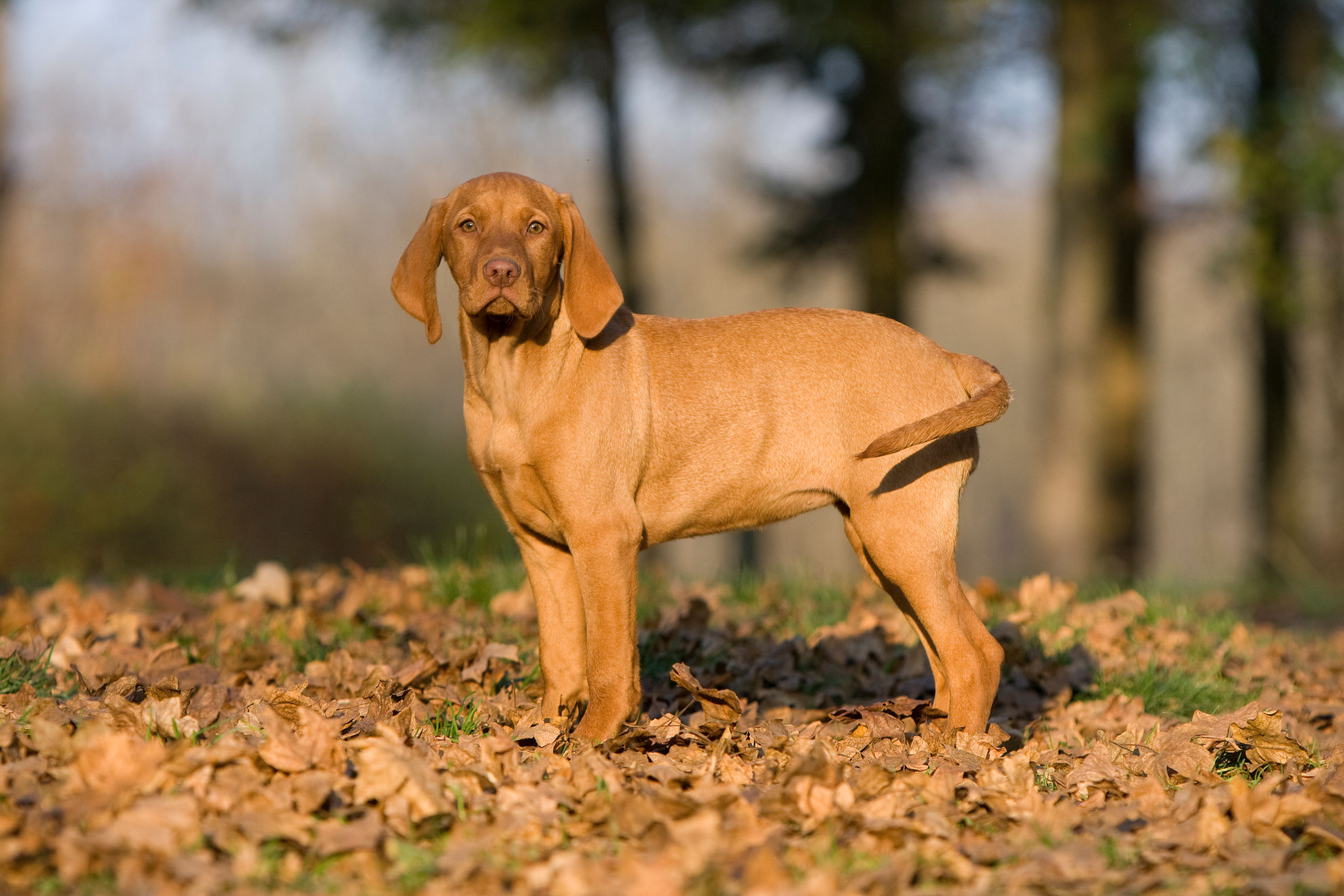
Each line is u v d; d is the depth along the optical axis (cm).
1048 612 848
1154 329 2881
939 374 573
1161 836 421
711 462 565
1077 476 1697
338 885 365
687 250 4331
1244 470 2367
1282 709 664
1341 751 552
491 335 537
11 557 1975
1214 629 880
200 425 2200
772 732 555
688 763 498
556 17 1594
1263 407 1833
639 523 551
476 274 512
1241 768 523
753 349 573
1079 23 1600
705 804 427
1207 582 1329
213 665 668
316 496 2223
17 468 1998
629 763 485
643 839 406
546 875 372
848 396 566
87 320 3006
